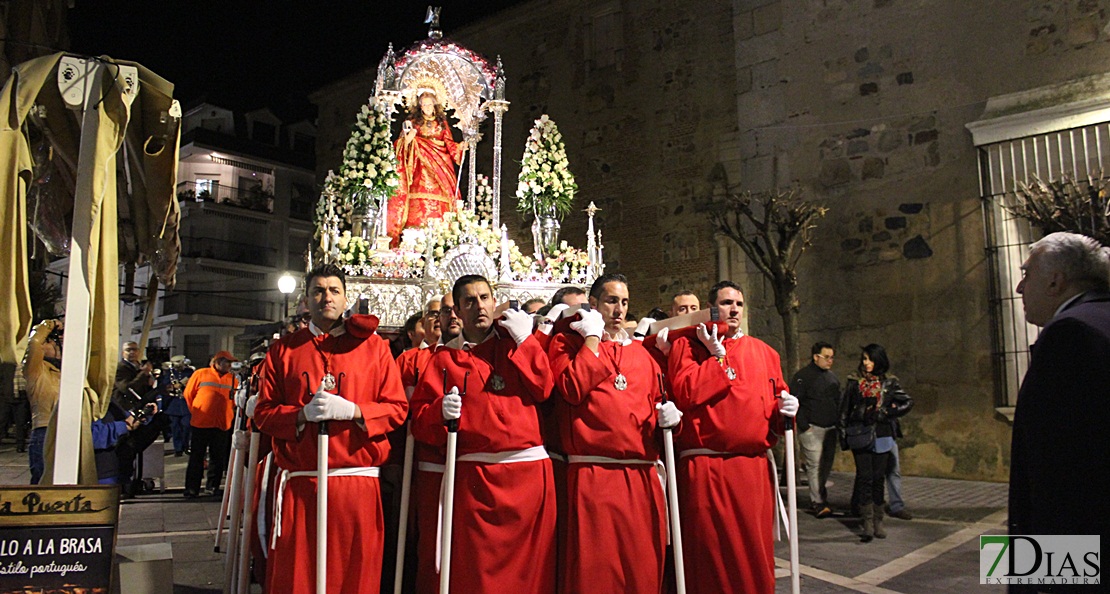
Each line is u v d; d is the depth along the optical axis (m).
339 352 4.23
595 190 15.13
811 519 8.14
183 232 35.34
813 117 12.36
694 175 13.73
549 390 4.18
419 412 4.15
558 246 15.39
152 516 8.20
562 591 4.18
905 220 11.27
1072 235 2.80
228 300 36.34
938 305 10.85
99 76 4.52
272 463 4.43
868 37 11.90
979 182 10.66
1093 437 2.32
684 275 13.66
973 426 10.42
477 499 4.01
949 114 11.05
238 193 36.97
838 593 5.46
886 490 9.70
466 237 10.23
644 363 4.43
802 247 10.58
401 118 12.21
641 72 14.72
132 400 8.80
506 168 16.88
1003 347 10.24
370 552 3.99
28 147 4.39
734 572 4.24
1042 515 2.38
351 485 3.98
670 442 4.22
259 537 4.52
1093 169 9.68
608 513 4.10
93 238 4.41
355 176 10.16
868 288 11.48
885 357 7.57
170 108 4.89
